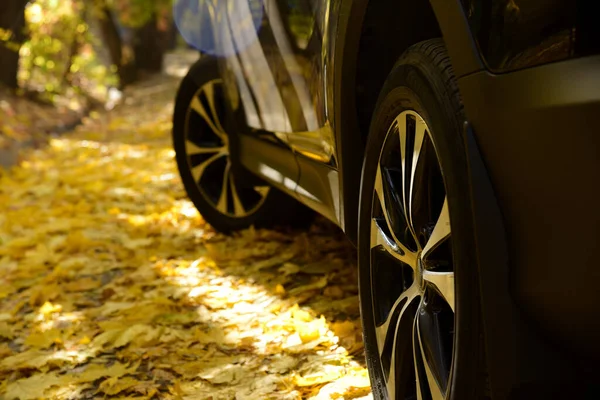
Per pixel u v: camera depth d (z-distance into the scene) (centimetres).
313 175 350
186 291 425
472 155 187
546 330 184
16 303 449
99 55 2308
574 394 189
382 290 254
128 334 371
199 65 505
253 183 475
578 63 164
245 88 420
